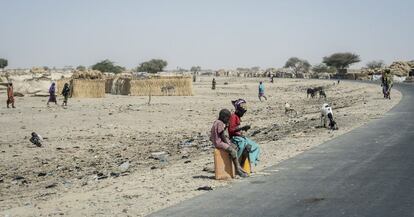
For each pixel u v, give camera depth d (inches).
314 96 2347.4
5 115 1371.8
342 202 330.3
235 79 5999.0
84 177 582.6
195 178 454.6
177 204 350.9
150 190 410.6
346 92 2674.7
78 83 2314.2
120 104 1857.8
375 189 363.9
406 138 653.9
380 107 1268.5
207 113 1519.4
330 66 7209.6
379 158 503.2
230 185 410.6
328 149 583.8
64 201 394.0
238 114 463.5
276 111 1594.5
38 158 739.4
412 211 299.7
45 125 1153.4
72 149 820.6
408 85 2962.6
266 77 6973.4
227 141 442.3
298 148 614.9
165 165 609.0
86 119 1289.4
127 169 616.7
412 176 405.4
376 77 4921.3
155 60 7214.6
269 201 343.3
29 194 495.5
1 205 430.0
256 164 474.3
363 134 719.7
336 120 980.6
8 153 781.3
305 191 368.2
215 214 315.6
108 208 353.4
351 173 429.7
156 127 1147.3
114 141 914.7
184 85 2588.6
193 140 888.3
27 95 2385.6
